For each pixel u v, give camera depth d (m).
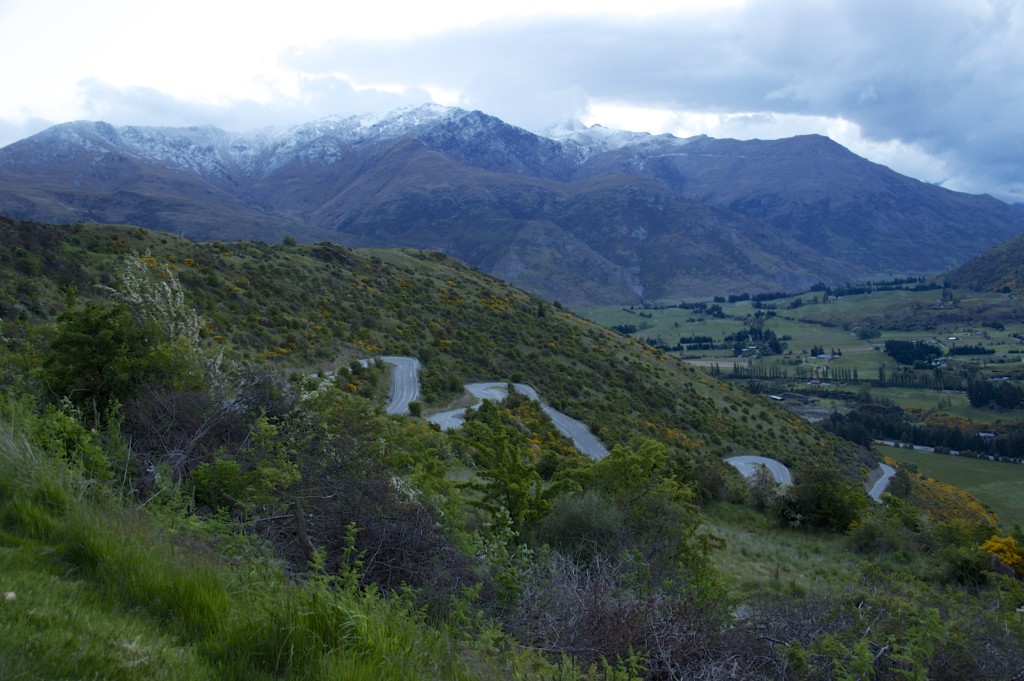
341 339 46.41
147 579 3.40
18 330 10.49
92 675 2.50
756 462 50.97
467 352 54.25
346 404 6.84
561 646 4.53
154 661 2.71
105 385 6.99
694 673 4.57
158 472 5.55
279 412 6.98
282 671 2.99
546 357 60.56
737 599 6.17
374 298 58.22
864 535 20.69
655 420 53.41
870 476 62.72
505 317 67.50
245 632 3.14
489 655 3.99
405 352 49.38
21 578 3.11
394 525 5.39
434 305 63.06
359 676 2.94
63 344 7.13
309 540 5.06
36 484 4.07
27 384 7.04
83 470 4.76
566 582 5.39
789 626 5.37
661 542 8.30
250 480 5.56
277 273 53.06
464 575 5.32
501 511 7.89
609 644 4.60
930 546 19.66
